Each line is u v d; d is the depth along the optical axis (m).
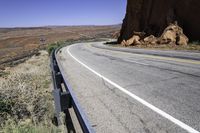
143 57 19.14
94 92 8.23
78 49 39.44
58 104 5.14
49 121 5.56
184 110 5.69
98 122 5.40
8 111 5.88
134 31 44.00
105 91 8.20
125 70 12.64
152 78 9.79
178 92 7.28
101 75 11.62
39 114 5.85
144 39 38.62
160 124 5.00
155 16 40.69
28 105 5.98
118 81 9.74
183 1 32.22
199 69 11.02
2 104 5.91
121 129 4.94
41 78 11.95
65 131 4.95
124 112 5.90
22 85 7.50
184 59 15.53
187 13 31.56
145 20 44.78
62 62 19.70
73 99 4.75
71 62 19.16
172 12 34.09
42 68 16.25
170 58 16.75
